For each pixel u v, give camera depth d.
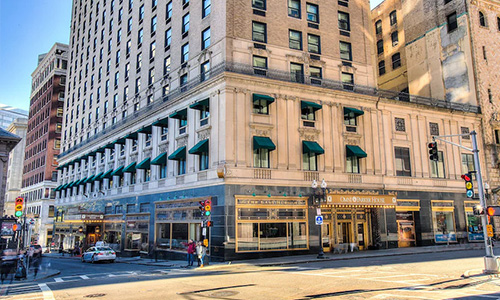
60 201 66.50
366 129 35.66
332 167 33.12
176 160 35.28
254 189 29.30
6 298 14.71
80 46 66.75
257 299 12.71
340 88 35.44
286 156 31.17
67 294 15.30
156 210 37.12
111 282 18.94
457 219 38.69
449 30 45.53
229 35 31.22
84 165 58.22
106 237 48.00
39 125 94.38
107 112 52.72
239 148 29.39
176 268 26.11
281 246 29.81
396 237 35.19
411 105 38.41
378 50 56.50
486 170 41.41
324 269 21.12
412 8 50.22
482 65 43.56
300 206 31.08
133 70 46.88
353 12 38.47
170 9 40.78
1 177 37.34
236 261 27.22
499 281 15.80
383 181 35.47
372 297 12.59
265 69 32.19
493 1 46.31
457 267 20.44
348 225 34.22
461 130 41.00
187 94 34.22
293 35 34.56
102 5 59.19
